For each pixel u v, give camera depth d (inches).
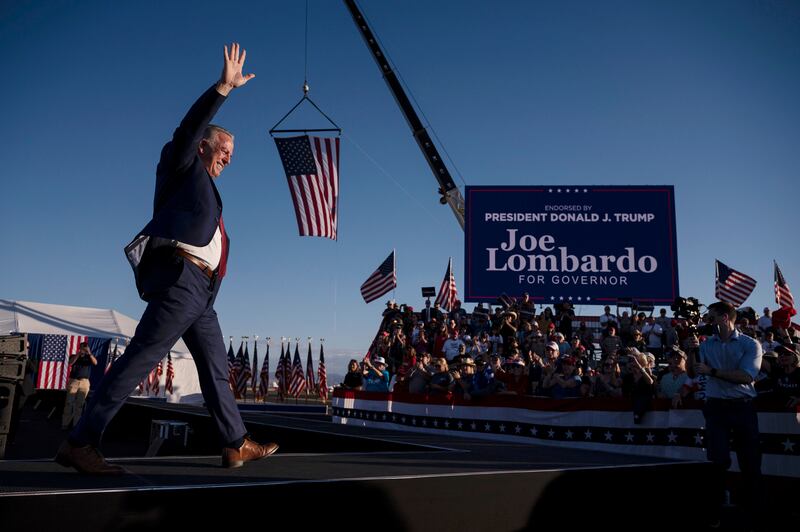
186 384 918.4
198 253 118.0
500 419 396.8
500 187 850.1
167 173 117.8
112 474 106.0
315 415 742.5
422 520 109.7
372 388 565.6
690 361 295.4
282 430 298.8
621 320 697.6
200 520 90.7
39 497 79.6
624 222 825.5
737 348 202.5
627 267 813.9
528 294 808.9
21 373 200.2
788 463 249.3
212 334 126.3
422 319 863.1
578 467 140.3
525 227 837.8
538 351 552.4
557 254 826.8
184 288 115.0
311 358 1058.7
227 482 97.8
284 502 97.7
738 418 200.1
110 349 866.1
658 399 307.7
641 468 146.9
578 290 815.7
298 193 521.7
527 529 123.1
